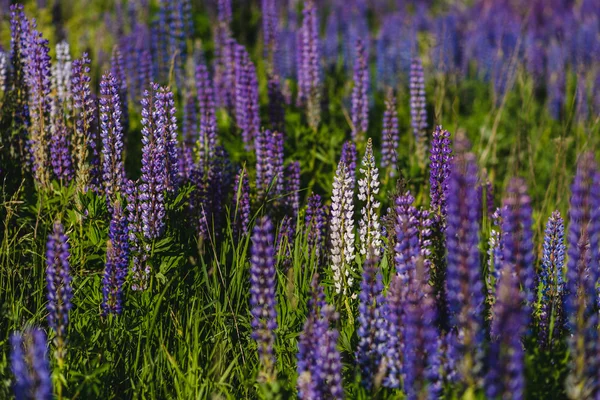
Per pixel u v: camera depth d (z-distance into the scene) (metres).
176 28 11.45
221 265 5.88
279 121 8.91
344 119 10.77
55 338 4.81
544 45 15.88
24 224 5.99
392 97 8.12
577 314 4.27
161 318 5.19
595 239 4.26
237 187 6.77
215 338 5.18
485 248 6.57
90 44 13.13
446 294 4.60
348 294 5.53
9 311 5.03
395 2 20.41
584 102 10.76
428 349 3.97
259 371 4.54
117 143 6.13
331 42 14.77
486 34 15.82
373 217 5.68
